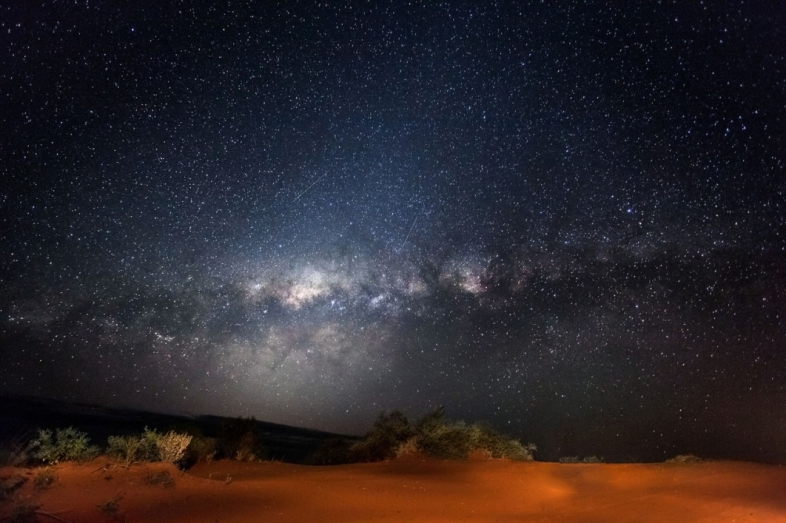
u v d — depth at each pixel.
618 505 8.49
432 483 10.12
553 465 12.85
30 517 6.42
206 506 7.49
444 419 15.36
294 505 7.84
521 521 7.57
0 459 8.39
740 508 8.05
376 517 7.48
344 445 15.05
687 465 12.55
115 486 8.02
